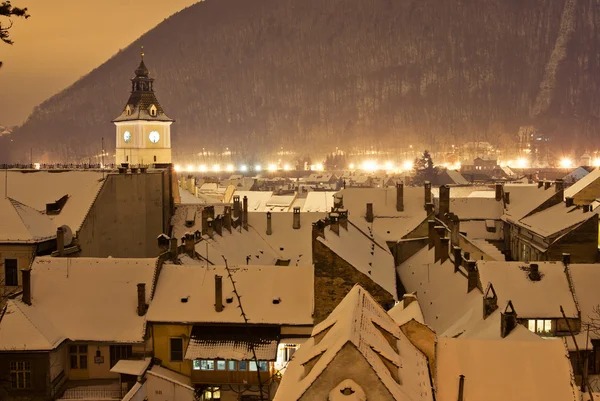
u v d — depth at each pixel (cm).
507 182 17788
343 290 5475
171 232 8331
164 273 5697
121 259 5753
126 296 5494
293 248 8175
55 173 7688
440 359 3569
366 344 2831
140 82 12688
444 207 9100
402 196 9369
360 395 2605
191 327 5312
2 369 5028
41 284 5562
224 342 5191
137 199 7825
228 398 5181
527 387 3388
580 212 8025
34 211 6819
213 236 7119
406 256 8562
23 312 5206
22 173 7669
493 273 5697
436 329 5484
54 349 5028
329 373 2691
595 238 7675
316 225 5688
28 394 5012
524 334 3997
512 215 9762
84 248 7019
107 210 7456
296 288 5559
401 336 3484
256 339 5219
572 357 5206
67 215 7125
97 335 5259
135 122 12425
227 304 5428
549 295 5569
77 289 5538
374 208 9300
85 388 5141
